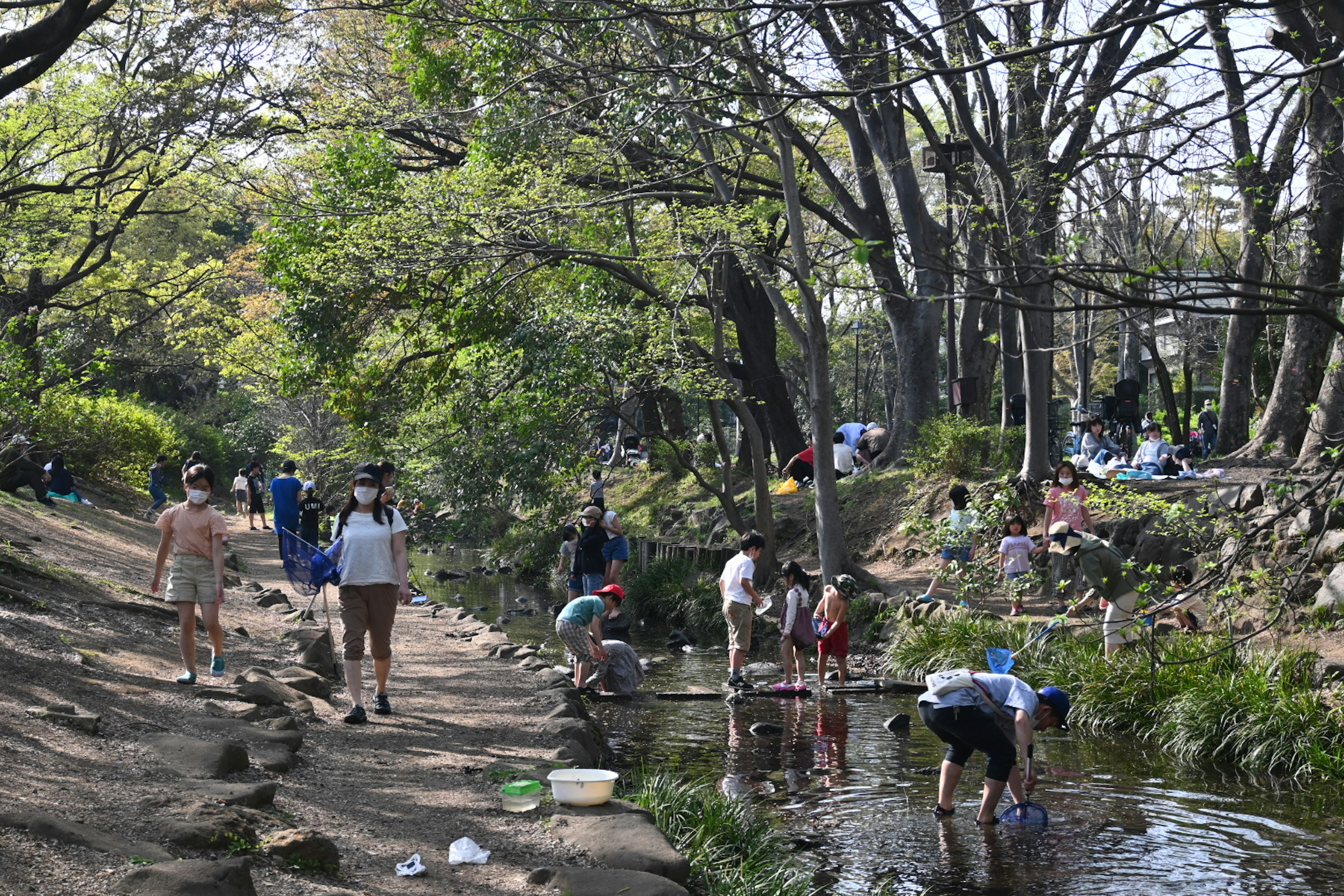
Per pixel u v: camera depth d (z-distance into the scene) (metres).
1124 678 10.58
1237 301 16.05
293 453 36.16
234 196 31.56
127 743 5.89
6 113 27.12
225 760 5.77
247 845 4.49
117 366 32.12
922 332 23.62
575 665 12.62
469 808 5.89
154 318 33.75
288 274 18.14
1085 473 17.72
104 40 27.28
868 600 16.61
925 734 10.16
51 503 20.17
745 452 29.89
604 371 17.23
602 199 15.87
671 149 16.58
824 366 17.12
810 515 22.56
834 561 17.34
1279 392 18.14
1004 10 13.88
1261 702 9.25
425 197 16.97
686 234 17.80
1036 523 17.09
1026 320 15.29
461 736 7.78
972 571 14.43
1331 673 9.48
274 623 12.82
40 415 15.38
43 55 9.18
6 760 5.06
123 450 31.94
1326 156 10.45
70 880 3.80
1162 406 37.97
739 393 18.47
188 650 7.88
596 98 10.44
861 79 12.77
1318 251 10.65
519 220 16.42
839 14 12.24
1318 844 6.89
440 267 17.31
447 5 13.48
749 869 6.01
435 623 15.22
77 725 5.88
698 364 17.92
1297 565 6.59
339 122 20.88
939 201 30.62
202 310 33.38
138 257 40.16
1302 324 17.84
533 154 16.62
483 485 19.78
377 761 6.84
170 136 26.92
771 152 16.03
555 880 4.73
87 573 12.45
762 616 17.94
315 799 5.72
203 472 8.07
